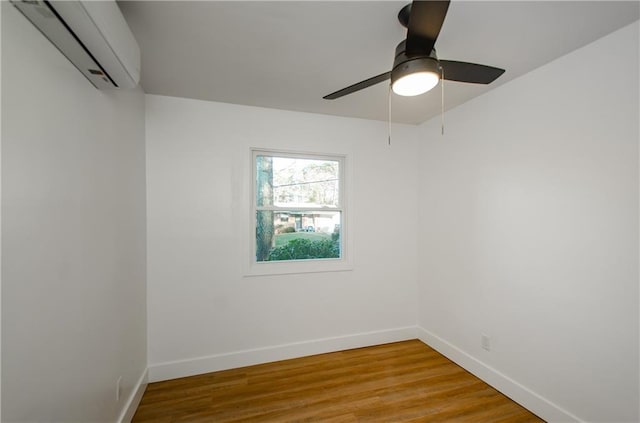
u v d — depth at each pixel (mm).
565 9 1271
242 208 2418
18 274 829
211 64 1771
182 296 2258
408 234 2977
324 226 2789
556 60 1704
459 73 1423
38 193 918
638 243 1356
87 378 1224
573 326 1611
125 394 1676
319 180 2779
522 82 1905
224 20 1350
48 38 958
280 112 2547
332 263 2764
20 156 838
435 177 2750
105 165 1415
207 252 2322
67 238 1080
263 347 2465
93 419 1274
